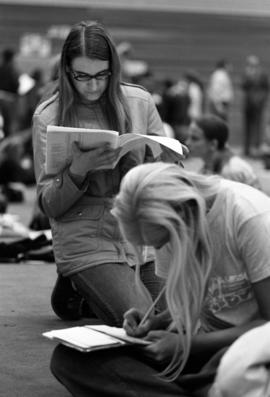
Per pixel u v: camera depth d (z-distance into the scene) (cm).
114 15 4466
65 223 738
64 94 734
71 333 570
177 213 495
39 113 750
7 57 2816
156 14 4509
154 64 4441
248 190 539
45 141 738
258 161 3591
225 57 4525
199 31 4550
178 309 507
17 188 2064
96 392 559
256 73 3788
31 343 820
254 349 452
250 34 4619
